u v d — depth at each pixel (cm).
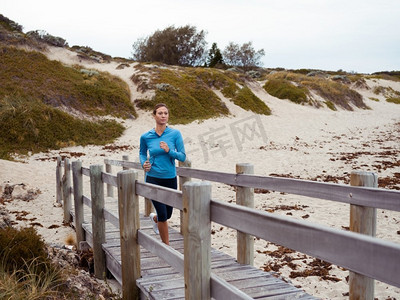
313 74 5325
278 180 377
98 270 512
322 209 870
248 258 418
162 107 433
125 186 367
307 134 2267
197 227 225
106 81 2695
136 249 375
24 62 2469
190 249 226
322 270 544
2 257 386
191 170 527
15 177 1191
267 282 359
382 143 1959
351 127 2609
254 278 370
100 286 467
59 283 387
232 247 654
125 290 375
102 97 2417
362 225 300
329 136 2212
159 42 4847
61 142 1822
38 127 1852
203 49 4966
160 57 4922
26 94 2119
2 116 1814
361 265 129
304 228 156
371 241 126
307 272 538
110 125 2170
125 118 2341
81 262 569
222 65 5153
